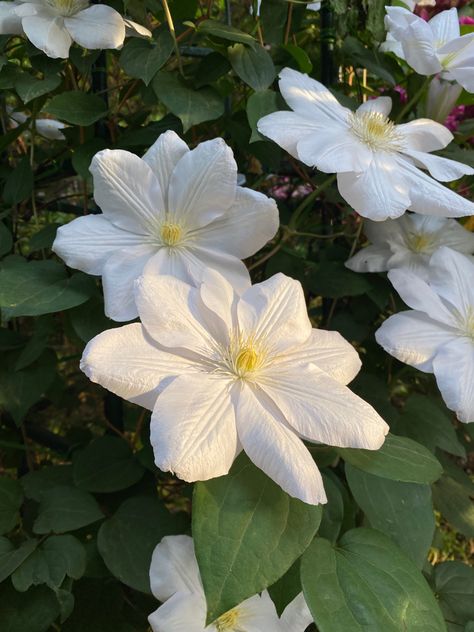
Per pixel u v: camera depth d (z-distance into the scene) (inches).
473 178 19.7
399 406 21.3
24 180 17.5
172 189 13.9
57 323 19.4
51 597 13.8
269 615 13.8
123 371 10.9
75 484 15.6
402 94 19.9
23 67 19.8
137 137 17.3
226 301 12.4
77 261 13.4
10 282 14.1
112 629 15.1
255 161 21.7
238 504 10.7
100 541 14.1
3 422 19.9
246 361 11.5
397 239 17.7
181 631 13.1
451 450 16.9
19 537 15.6
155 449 10.0
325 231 21.4
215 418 10.7
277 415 11.4
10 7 15.0
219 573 10.0
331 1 17.3
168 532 14.5
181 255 13.9
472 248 18.0
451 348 14.7
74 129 18.0
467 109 19.9
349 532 12.9
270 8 18.0
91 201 20.6
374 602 11.3
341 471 17.8
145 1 17.0
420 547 13.5
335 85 20.3
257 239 14.0
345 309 20.1
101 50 17.0
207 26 15.6
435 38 16.8
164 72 15.9
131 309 13.0
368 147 14.9
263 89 15.7
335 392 11.5
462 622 15.9
